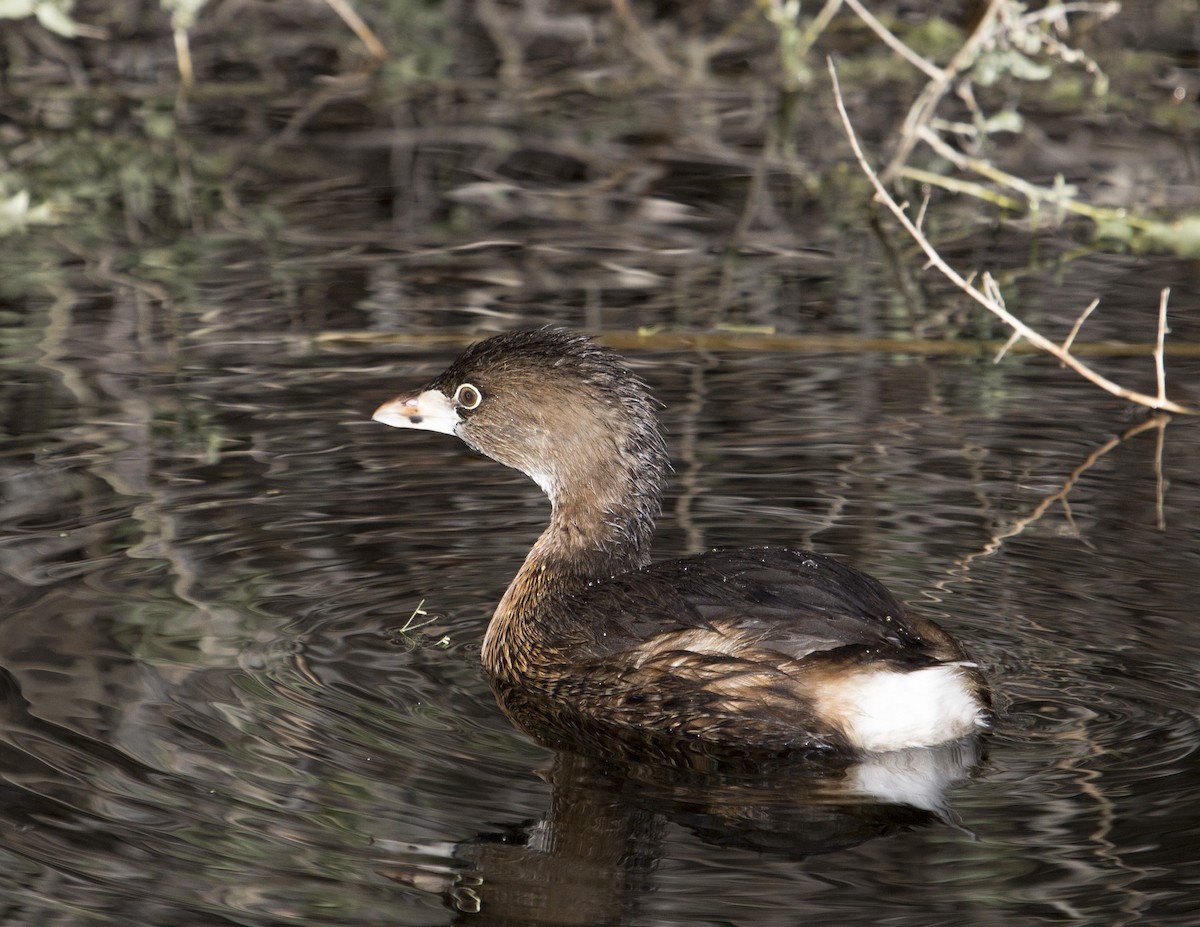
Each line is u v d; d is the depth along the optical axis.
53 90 22.52
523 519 11.37
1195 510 11.37
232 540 10.80
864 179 19.78
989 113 22.00
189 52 24.05
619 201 18.89
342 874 7.24
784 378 13.76
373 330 14.63
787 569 9.07
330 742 8.41
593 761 8.42
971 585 10.22
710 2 25.64
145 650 9.27
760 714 8.52
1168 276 16.59
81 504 11.19
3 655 9.11
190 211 18.41
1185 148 20.81
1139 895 7.05
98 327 14.74
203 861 7.29
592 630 9.23
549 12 25.25
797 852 7.51
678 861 7.43
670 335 14.45
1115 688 8.95
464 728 8.74
